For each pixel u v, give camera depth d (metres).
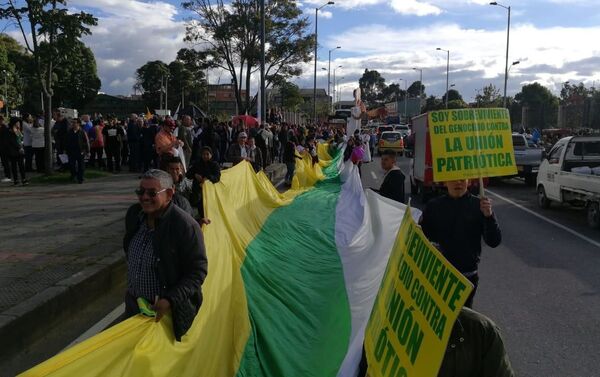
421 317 2.82
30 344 5.50
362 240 9.38
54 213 11.35
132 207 4.29
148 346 3.59
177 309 3.94
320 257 8.52
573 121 43.34
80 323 6.14
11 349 5.20
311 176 20.22
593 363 5.19
